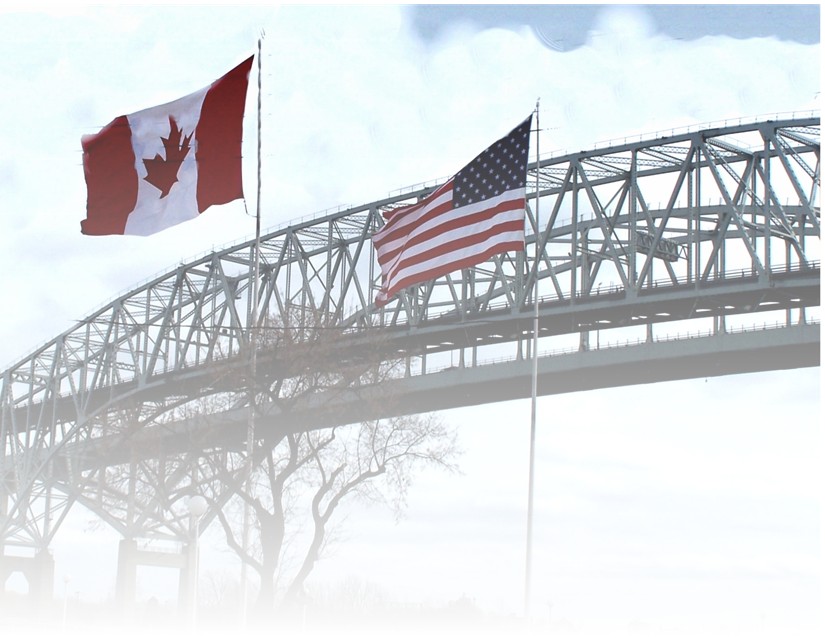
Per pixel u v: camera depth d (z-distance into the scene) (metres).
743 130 96.44
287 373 68.12
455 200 45.62
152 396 122.31
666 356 100.00
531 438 45.75
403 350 101.75
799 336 94.75
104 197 39.84
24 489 134.38
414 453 68.75
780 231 101.69
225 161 39.75
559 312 102.56
